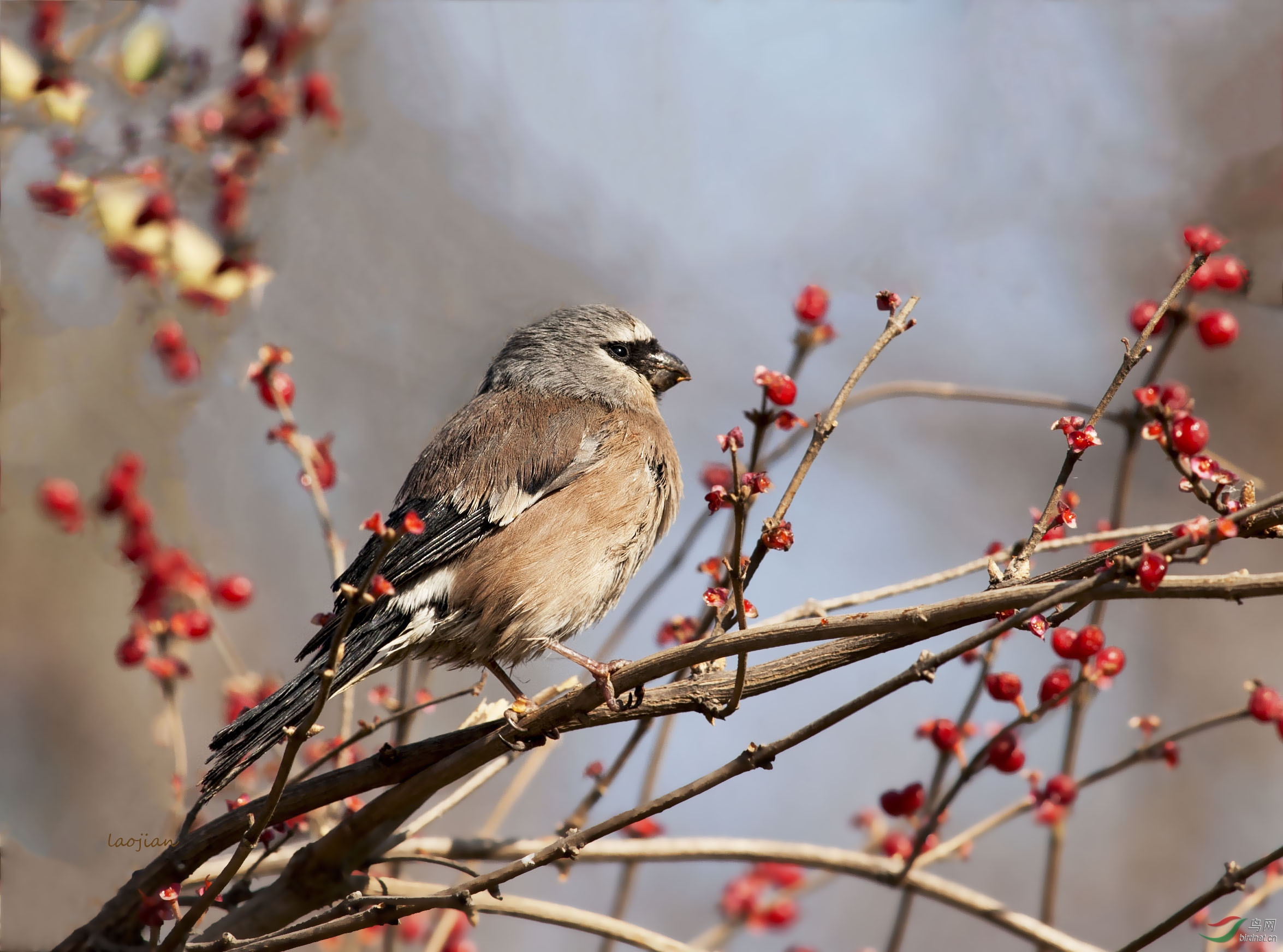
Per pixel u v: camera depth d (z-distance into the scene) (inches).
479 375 591.2
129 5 356.8
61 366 412.8
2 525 482.3
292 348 566.3
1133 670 646.5
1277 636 638.5
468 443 415.5
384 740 514.0
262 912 316.5
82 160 356.8
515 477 403.9
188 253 368.8
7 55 342.3
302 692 329.4
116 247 365.1
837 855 365.7
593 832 275.7
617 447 418.9
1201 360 663.8
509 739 303.9
